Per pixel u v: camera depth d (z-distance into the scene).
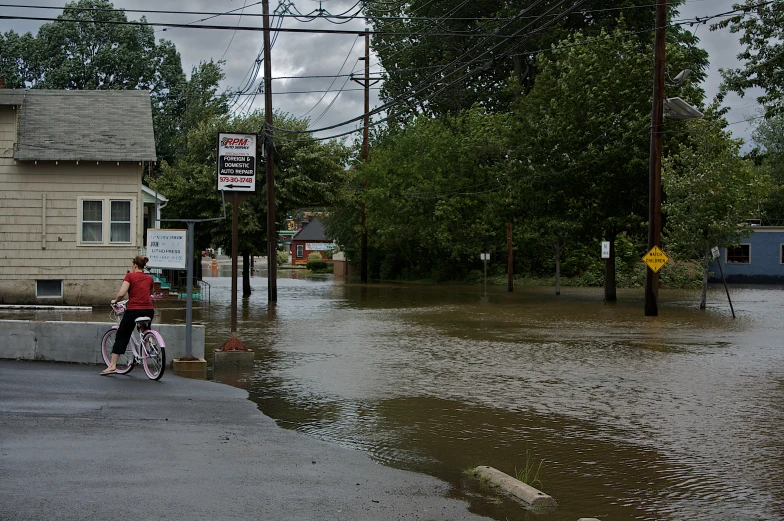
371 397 11.90
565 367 15.21
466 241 52.22
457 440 9.21
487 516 6.43
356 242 66.38
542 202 35.34
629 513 6.65
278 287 49.62
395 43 55.34
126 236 27.28
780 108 26.88
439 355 16.89
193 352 14.26
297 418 10.29
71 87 61.06
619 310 30.05
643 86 33.34
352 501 6.61
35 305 26.31
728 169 29.02
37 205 26.61
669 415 10.74
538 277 54.47
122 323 12.83
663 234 34.00
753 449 8.90
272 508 6.27
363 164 55.88
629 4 46.94
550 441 9.23
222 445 8.45
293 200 38.91
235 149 15.20
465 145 51.38
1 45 61.44
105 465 7.34
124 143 27.16
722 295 41.56
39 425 8.91
